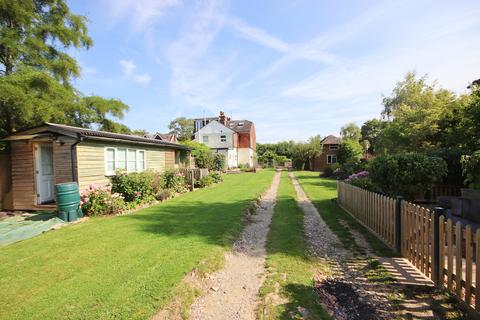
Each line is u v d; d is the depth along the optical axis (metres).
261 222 7.97
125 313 3.10
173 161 17.45
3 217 8.97
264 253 5.32
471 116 9.04
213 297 3.71
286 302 3.44
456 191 8.95
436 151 9.55
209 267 4.53
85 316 3.05
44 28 14.09
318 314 3.15
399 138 16.30
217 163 29.95
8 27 12.63
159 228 6.86
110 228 6.95
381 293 3.59
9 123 12.34
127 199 10.45
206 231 6.52
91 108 17.58
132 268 4.33
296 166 40.34
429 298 3.41
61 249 5.35
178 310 3.28
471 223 4.73
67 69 15.45
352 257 4.89
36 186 10.11
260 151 55.25
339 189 10.29
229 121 47.03
